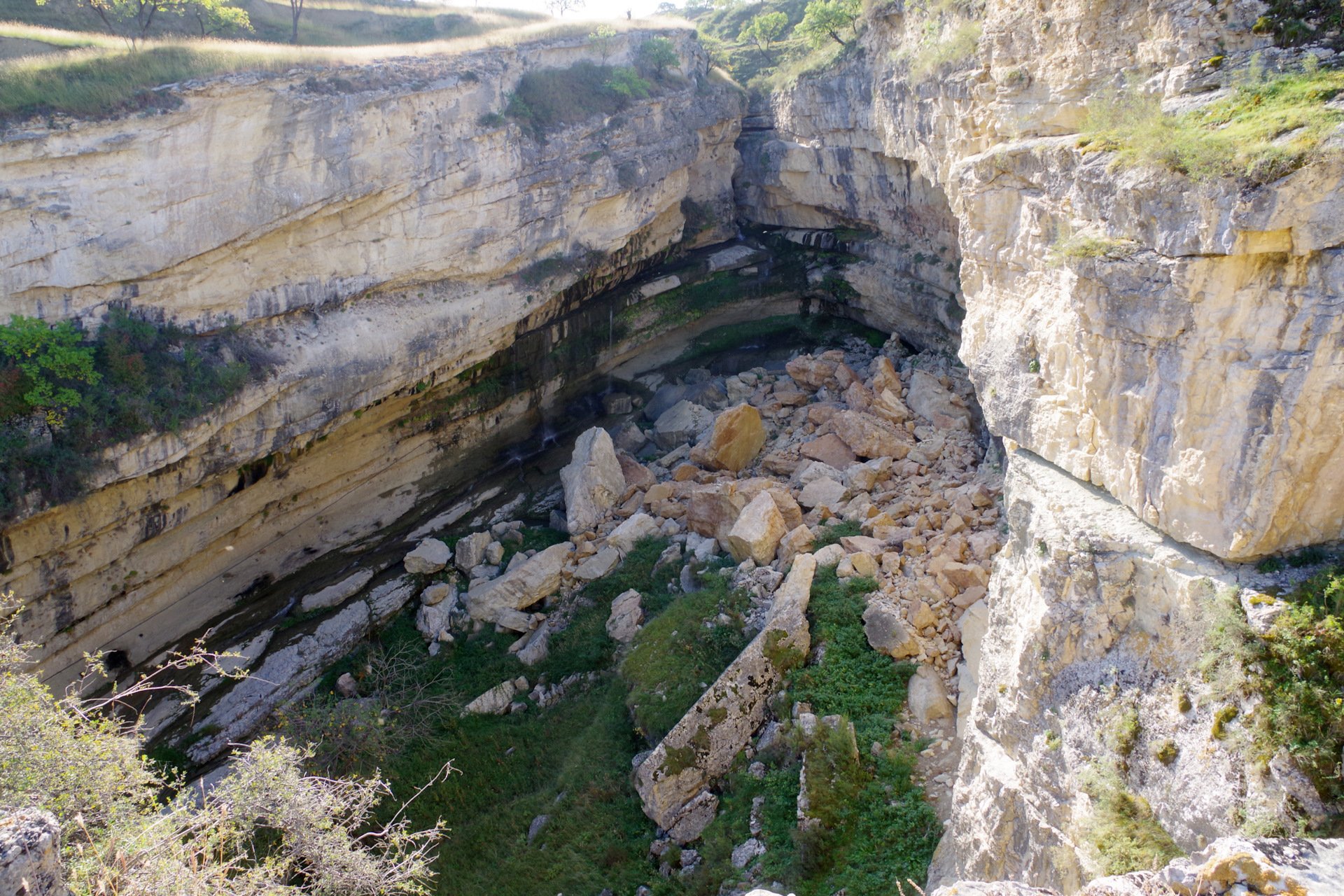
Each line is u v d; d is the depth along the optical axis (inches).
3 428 691.4
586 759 687.7
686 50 1384.1
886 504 879.1
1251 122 335.0
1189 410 347.6
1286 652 302.0
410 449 1058.1
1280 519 328.5
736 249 1444.4
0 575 714.2
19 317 707.4
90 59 772.6
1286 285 318.0
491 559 967.6
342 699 810.8
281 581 967.6
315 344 890.1
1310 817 282.0
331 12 1680.6
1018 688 421.1
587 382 1267.2
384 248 936.9
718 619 739.4
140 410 741.9
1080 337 407.8
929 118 928.9
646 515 943.7
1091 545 384.8
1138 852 323.6
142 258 769.6
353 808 515.2
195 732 812.6
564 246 1120.2
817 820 539.5
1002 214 518.6
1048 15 508.1
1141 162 369.4
